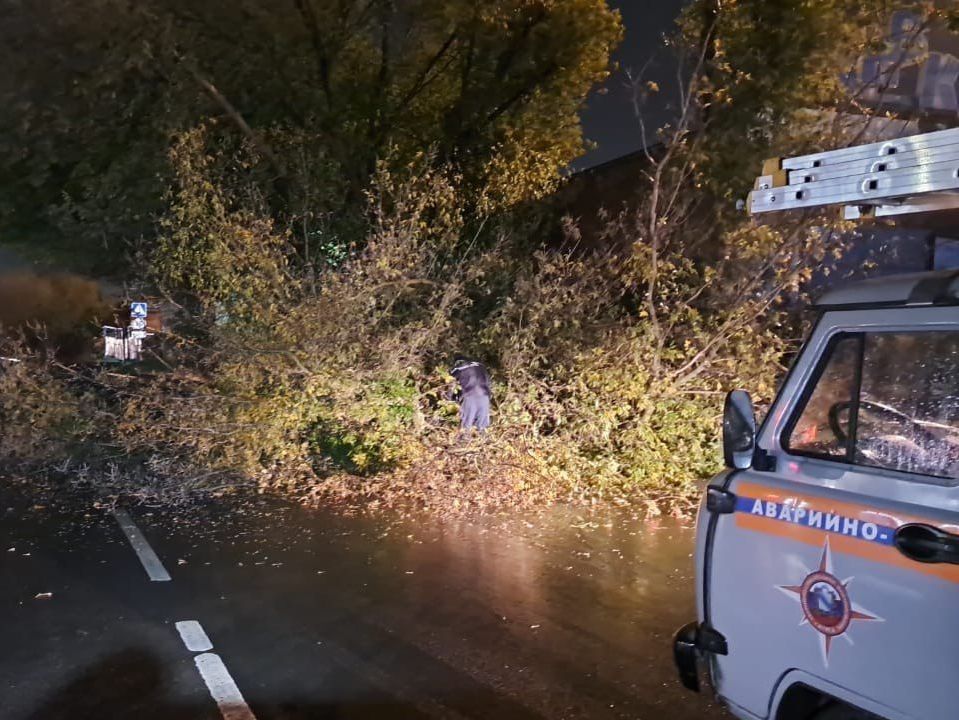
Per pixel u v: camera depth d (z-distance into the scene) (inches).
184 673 189.6
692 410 356.2
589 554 282.2
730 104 433.4
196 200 407.5
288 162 493.4
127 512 336.5
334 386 366.9
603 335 374.3
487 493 346.9
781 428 124.1
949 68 460.4
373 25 552.1
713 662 128.2
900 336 112.2
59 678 186.7
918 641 98.3
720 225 424.5
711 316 367.6
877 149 117.6
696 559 130.9
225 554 281.4
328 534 306.3
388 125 577.3
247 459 379.6
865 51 417.4
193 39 514.3
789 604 114.6
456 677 188.9
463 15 548.1
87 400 429.4
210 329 393.4
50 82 512.4
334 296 373.7
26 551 282.7
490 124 589.6
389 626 218.5
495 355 394.9
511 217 502.6
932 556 97.3
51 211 543.2
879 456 111.9
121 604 233.1
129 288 462.9
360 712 172.9
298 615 225.9
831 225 347.9
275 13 521.7
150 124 518.0
